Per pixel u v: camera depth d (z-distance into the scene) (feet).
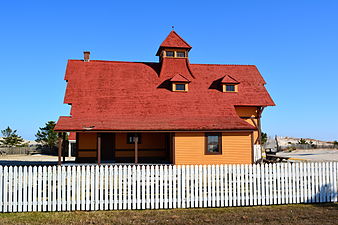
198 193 37.93
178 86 83.56
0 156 139.74
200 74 91.15
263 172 38.68
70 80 83.56
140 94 80.94
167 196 37.40
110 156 78.59
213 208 37.04
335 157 113.70
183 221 31.50
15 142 175.22
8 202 34.78
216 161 69.82
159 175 37.14
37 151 162.40
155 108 76.64
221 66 95.96
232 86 85.25
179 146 69.05
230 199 37.76
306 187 39.29
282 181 38.91
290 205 38.22
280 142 202.39
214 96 82.84
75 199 35.96
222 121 72.95
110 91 81.00
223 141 70.54
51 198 35.78
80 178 36.04
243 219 32.19
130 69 90.48
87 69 88.28
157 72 90.43
